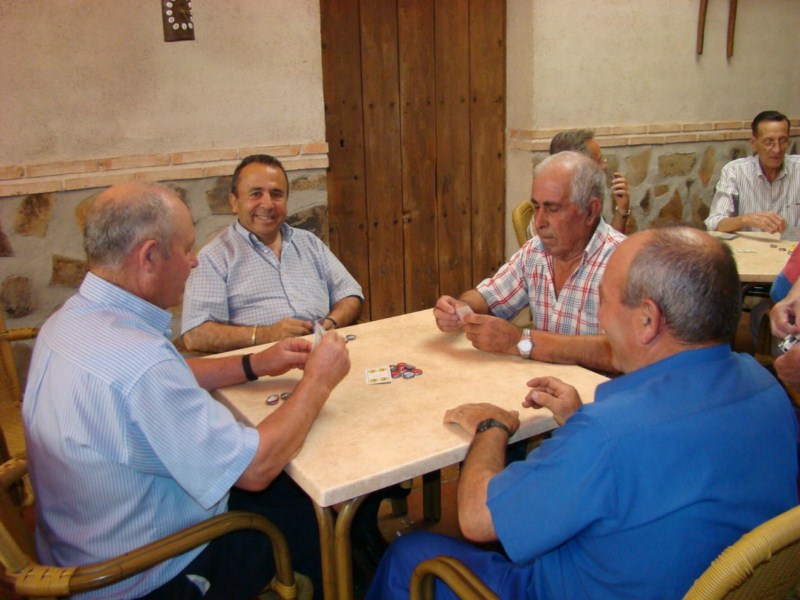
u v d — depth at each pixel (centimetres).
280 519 169
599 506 104
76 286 299
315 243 259
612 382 118
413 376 172
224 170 317
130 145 298
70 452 128
